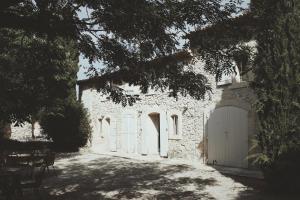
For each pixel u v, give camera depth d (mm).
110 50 7129
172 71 7547
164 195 9320
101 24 6441
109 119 22406
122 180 11695
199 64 14570
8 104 10578
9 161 11008
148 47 6785
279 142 9234
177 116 16594
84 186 10633
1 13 5848
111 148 21703
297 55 9125
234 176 11805
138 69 7359
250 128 12531
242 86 12836
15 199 7855
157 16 5773
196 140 15273
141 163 15945
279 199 8609
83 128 23453
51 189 10141
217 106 14078
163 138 17391
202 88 7820
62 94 11352
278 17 9227
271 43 9438
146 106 18734
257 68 9672
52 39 6867
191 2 6137
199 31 6789
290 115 9141
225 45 7145
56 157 19375
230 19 6770
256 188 9906
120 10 5809
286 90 9211
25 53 8312
